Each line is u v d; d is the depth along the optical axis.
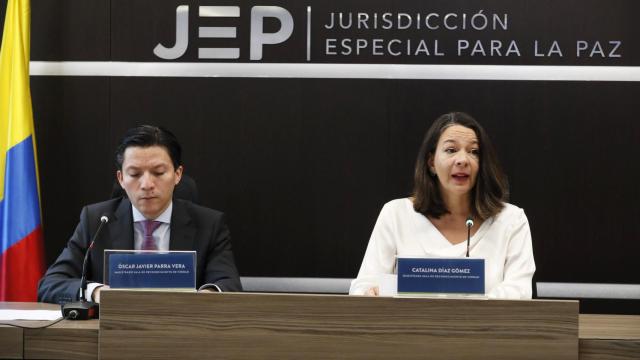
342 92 4.96
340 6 4.95
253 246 5.01
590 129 4.89
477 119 4.91
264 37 4.98
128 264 2.72
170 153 3.51
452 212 3.47
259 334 2.56
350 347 2.54
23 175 4.72
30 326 2.69
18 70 4.77
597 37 4.88
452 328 2.52
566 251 4.91
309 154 4.98
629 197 4.89
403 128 4.94
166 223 3.56
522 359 2.51
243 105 5.00
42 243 4.76
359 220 4.97
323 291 4.98
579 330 2.74
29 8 4.88
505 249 3.36
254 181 5.01
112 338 2.58
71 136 5.03
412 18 4.93
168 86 5.01
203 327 2.57
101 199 5.02
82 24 5.03
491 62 4.90
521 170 4.91
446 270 2.67
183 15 5.00
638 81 4.88
